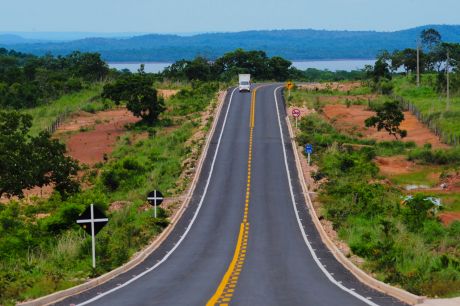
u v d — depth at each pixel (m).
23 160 60.25
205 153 89.12
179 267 39.34
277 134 100.56
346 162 78.06
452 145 94.69
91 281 33.41
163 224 54.66
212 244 48.31
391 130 101.69
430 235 48.62
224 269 38.09
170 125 117.12
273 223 56.22
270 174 77.75
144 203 64.50
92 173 81.75
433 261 35.78
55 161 63.53
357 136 104.88
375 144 96.25
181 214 61.00
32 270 36.62
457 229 49.88
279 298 28.16
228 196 68.25
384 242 39.91
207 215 60.25
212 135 100.69
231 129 104.81
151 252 45.75
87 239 44.59
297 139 94.25
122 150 96.19
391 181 74.25
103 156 93.25
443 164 84.06
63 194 65.56
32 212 61.91
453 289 28.64
